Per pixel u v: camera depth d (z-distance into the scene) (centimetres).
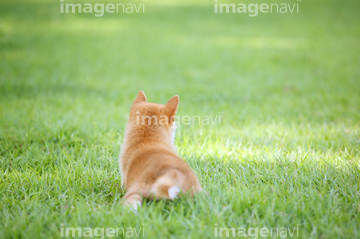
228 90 1092
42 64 1316
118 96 1004
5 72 1184
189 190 410
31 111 827
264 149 615
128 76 1230
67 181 480
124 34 1894
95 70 1282
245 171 514
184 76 1259
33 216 394
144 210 384
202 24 2177
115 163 550
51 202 430
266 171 504
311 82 1191
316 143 641
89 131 682
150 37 1856
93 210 399
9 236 360
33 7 2422
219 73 1307
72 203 425
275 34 1970
